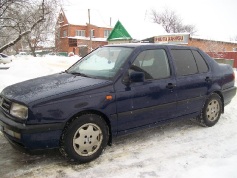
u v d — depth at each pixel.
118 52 4.19
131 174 3.30
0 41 14.27
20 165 3.46
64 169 3.39
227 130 4.89
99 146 3.62
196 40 28.02
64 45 45.94
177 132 4.74
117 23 27.77
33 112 3.12
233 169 3.31
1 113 3.52
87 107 3.40
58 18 15.45
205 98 4.82
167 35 27.11
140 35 28.94
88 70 4.23
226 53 26.73
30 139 3.15
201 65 4.86
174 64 4.40
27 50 44.91
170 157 3.77
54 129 3.24
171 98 4.25
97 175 3.28
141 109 3.91
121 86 3.71
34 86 3.71
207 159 3.70
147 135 4.57
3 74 10.89
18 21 12.08
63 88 3.49
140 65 3.99
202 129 4.91
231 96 5.41
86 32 47.06
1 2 11.23
